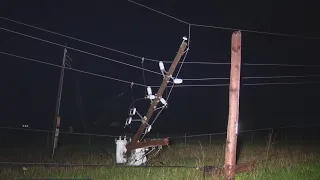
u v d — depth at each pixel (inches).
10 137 1443.2
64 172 533.0
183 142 1152.8
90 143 1178.0
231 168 498.3
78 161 673.0
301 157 685.3
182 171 533.3
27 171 538.3
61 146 1066.7
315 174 547.2
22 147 1083.9
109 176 510.0
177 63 557.0
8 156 801.6
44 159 743.7
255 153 778.2
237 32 493.0
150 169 541.0
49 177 492.4
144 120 609.3
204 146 967.0
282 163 605.3
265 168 569.9
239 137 1229.1
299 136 1445.6
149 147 662.5
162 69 573.0
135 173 526.6
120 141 642.8
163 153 789.2
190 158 731.4
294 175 538.9
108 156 751.7
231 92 498.3
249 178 514.9
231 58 497.7
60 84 1046.4
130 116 623.5
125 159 631.8
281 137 1390.3
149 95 598.2
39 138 1448.1
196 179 490.3
